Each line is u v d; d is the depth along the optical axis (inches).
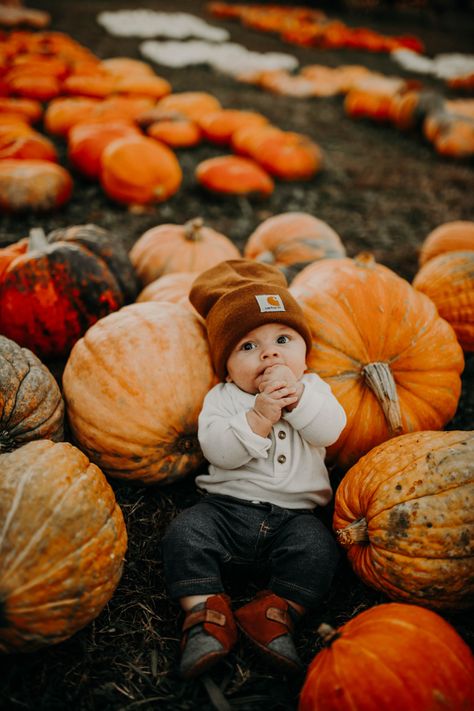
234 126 249.1
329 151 265.4
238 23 572.1
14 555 63.8
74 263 111.3
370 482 79.5
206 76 372.8
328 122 309.7
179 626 78.0
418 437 82.7
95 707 67.3
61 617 65.2
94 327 96.5
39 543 64.7
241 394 89.2
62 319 110.3
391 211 207.3
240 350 88.3
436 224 199.2
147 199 185.3
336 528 84.8
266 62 403.9
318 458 89.9
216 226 184.2
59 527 66.2
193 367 90.8
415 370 95.3
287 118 307.6
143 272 135.0
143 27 473.7
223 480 87.6
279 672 72.4
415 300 98.4
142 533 89.7
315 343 93.5
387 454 81.9
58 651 72.7
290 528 82.0
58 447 75.4
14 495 67.1
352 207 208.8
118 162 179.3
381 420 92.7
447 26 633.6
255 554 82.8
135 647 74.6
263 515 83.4
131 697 68.6
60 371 112.8
